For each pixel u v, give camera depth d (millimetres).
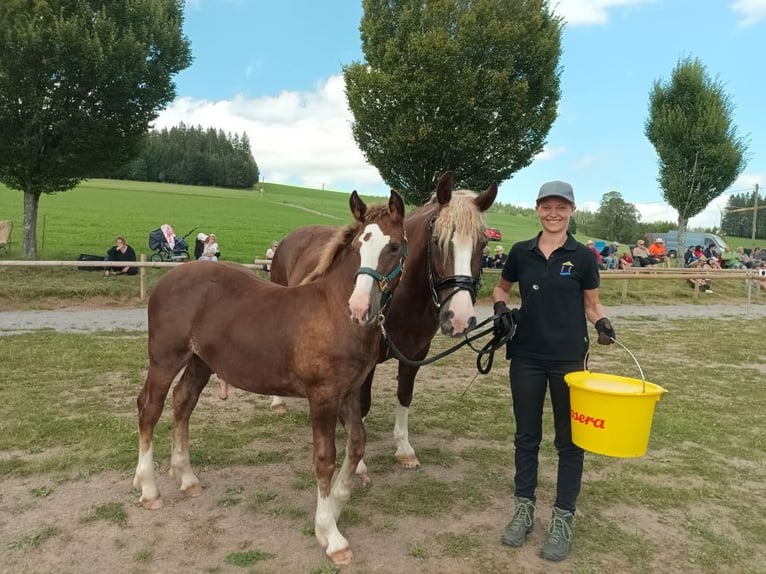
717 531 3441
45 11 11781
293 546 3129
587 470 4301
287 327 3117
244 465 4215
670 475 4250
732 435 5156
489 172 13945
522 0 13305
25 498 3584
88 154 13430
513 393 3268
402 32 12914
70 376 6328
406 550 3123
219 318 3348
